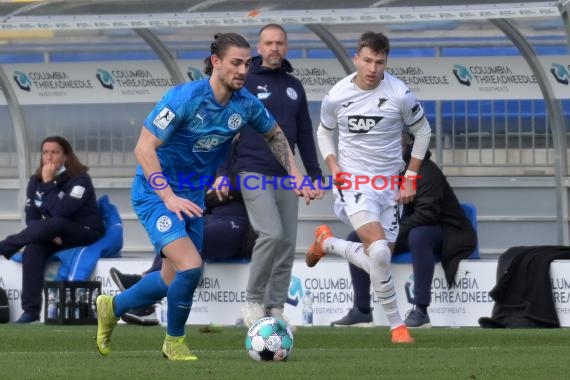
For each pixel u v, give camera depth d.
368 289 34.00
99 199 37.88
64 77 38.47
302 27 36.97
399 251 34.50
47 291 35.69
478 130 37.06
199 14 32.72
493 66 36.16
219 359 22.50
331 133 29.09
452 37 36.22
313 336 29.92
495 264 34.00
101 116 39.25
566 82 35.25
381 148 28.45
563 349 24.83
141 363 21.38
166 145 22.11
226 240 35.19
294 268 35.50
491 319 33.06
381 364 21.03
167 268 22.83
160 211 22.08
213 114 22.08
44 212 36.78
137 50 38.09
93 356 23.58
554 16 31.06
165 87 38.06
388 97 28.08
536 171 36.97
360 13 31.73
